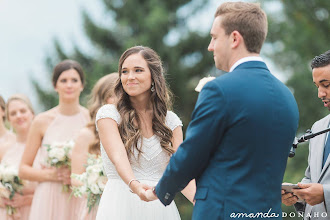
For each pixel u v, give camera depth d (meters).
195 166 3.42
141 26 22.34
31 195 7.44
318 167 4.47
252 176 3.38
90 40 23.33
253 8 3.56
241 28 3.52
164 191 3.55
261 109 3.38
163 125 4.64
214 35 3.62
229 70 3.61
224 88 3.38
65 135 6.83
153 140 4.61
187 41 21.80
